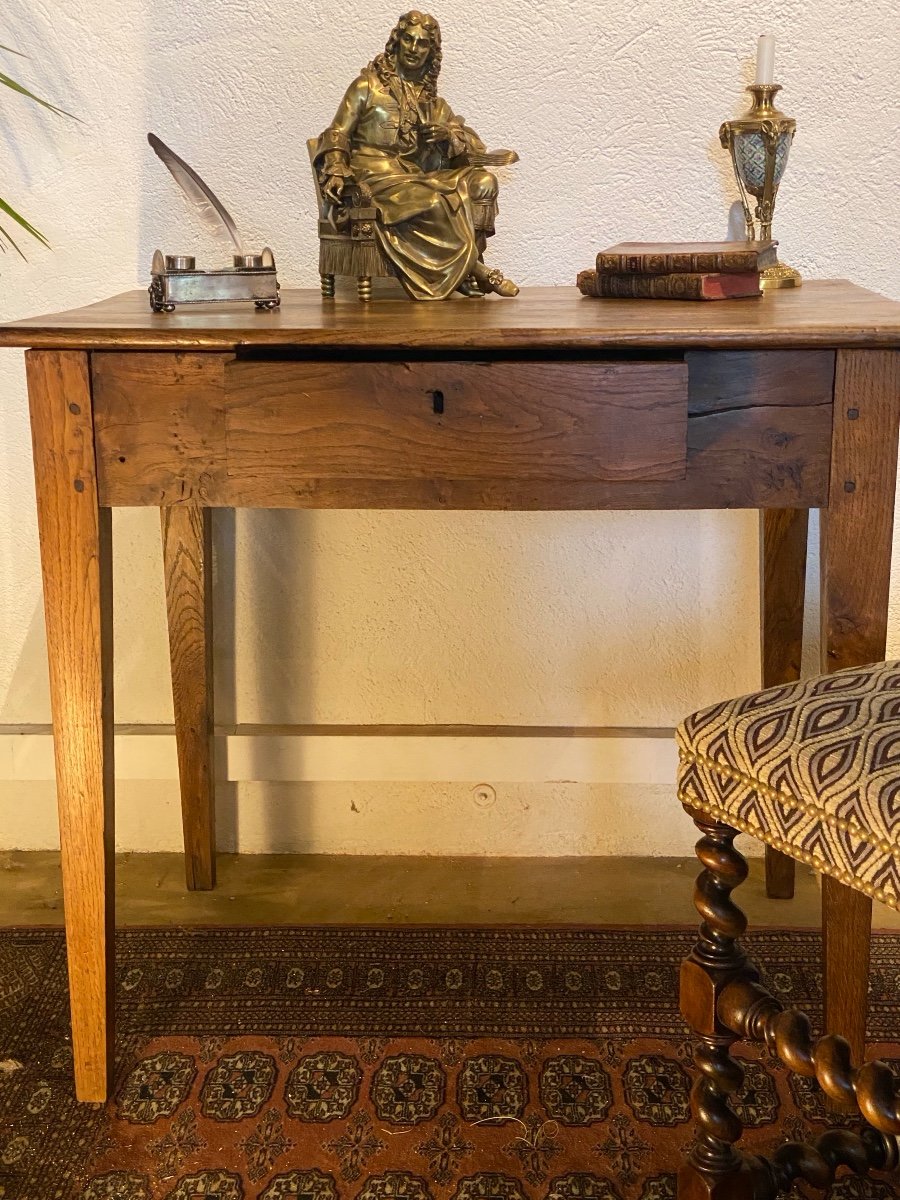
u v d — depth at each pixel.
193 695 1.54
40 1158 1.11
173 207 1.53
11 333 1.01
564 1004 1.34
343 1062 1.24
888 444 1.01
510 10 1.46
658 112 1.49
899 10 1.44
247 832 1.72
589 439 1.02
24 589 1.66
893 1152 1.01
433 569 1.63
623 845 1.71
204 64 1.49
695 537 1.60
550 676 1.67
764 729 0.89
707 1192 0.98
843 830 0.80
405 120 1.31
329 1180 1.08
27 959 1.43
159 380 1.03
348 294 1.48
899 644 1.63
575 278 1.54
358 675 1.68
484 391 1.01
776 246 1.44
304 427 1.03
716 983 0.96
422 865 1.69
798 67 1.46
